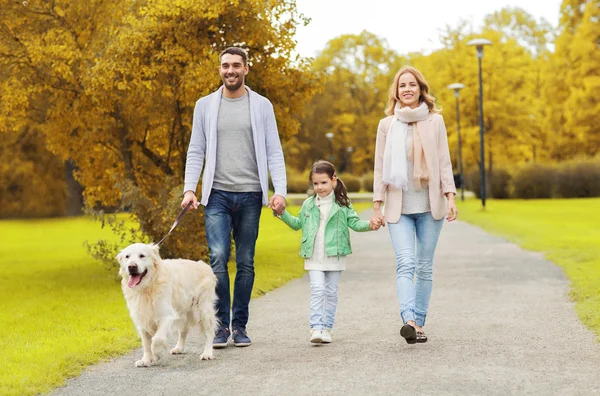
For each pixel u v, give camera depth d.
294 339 8.77
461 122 66.88
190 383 6.74
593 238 23.95
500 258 18.95
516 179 67.06
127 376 7.12
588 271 14.82
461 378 6.59
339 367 7.14
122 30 16.45
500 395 6.02
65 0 17.53
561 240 23.11
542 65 78.88
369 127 93.62
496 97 65.88
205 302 7.96
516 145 66.81
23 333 9.77
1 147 53.78
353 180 85.56
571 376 6.64
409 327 7.77
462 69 66.38
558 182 67.12
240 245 8.58
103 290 14.82
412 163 8.27
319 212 8.53
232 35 17.72
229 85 8.35
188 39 16.83
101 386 6.74
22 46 17.09
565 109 71.06
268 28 17.78
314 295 8.41
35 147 54.25
